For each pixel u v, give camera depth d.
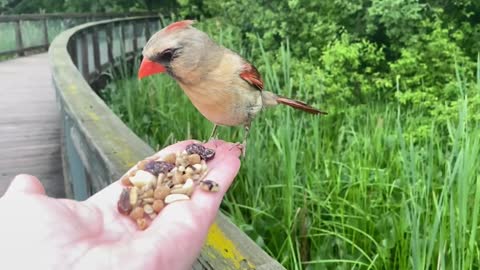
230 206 0.47
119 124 0.42
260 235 0.46
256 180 0.50
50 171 0.72
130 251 0.19
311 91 1.13
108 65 1.52
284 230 0.46
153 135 0.78
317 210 0.48
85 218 0.21
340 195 0.55
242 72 0.28
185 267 0.21
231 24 1.50
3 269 0.17
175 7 3.25
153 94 0.91
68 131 0.55
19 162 0.75
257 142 0.53
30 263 0.17
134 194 0.23
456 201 0.40
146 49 0.27
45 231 0.18
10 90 1.28
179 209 0.22
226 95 0.28
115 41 1.66
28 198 0.19
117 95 1.04
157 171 0.25
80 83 0.61
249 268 0.22
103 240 0.20
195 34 0.27
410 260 0.40
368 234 0.46
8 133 0.89
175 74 0.27
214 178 0.25
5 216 0.19
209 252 0.23
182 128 0.73
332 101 1.12
